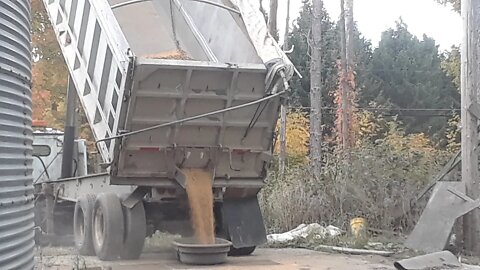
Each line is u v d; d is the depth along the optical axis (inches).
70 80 528.7
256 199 462.9
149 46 475.5
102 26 410.6
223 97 406.9
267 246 522.0
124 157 409.1
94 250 452.8
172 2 501.0
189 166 429.1
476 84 490.3
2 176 220.5
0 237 217.9
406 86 1659.7
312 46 852.0
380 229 572.4
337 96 1229.1
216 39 465.1
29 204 258.1
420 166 625.9
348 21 1053.8
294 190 619.8
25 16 252.1
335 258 450.0
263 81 410.6
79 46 461.4
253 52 429.1
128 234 428.5
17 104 238.7
